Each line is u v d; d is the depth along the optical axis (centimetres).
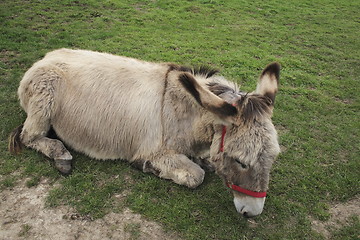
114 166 168
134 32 340
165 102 157
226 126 131
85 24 343
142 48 302
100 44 298
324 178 174
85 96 166
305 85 274
